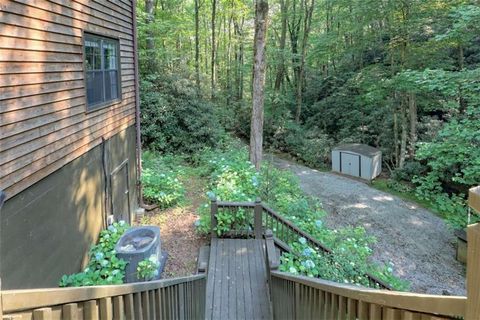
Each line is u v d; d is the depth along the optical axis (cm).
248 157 1223
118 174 726
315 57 2116
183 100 1495
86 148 541
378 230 1131
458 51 1391
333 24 2147
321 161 1884
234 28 2372
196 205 934
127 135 806
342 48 2005
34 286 376
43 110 400
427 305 107
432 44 1298
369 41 1727
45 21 407
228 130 2094
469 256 89
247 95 2495
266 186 926
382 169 1772
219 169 1080
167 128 1441
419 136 1528
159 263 602
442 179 1020
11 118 336
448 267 956
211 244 706
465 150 807
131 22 836
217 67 2378
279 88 2359
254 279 588
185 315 347
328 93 2217
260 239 724
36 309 110
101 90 629
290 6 2348
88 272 499
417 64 1389
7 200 326
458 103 1033
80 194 518
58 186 441
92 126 570
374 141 1853
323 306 234
